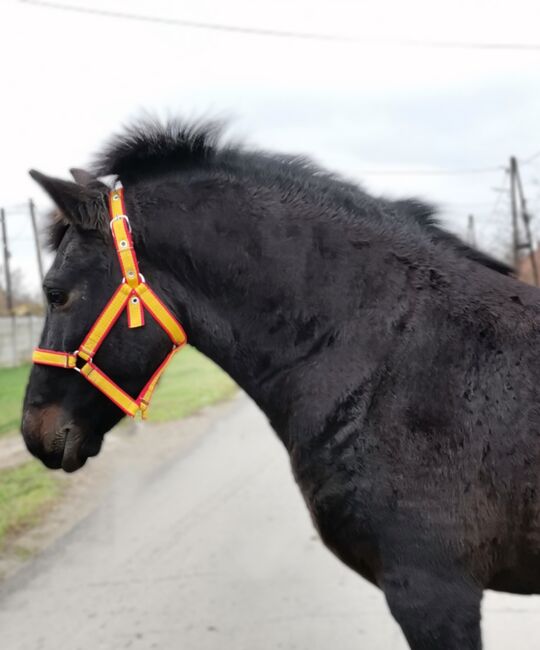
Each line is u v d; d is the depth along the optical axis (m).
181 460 8.41
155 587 4.41
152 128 2.36
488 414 1.99
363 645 3.55
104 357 2.21
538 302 2.13
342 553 2.14
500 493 1.98
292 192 2.29
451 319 2.09
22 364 23.20
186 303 2.27
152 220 2.26
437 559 1.98
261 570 4.63
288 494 6.55
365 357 2.09
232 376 2.33
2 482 7.02
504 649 3.50
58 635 3.78
